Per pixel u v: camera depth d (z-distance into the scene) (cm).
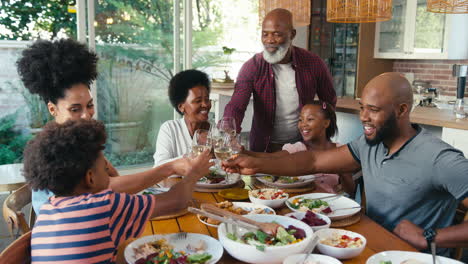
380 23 507
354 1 336
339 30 521
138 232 101
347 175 210
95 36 390
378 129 144
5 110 422
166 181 180
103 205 94
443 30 440
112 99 411
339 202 156
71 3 441
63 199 97
